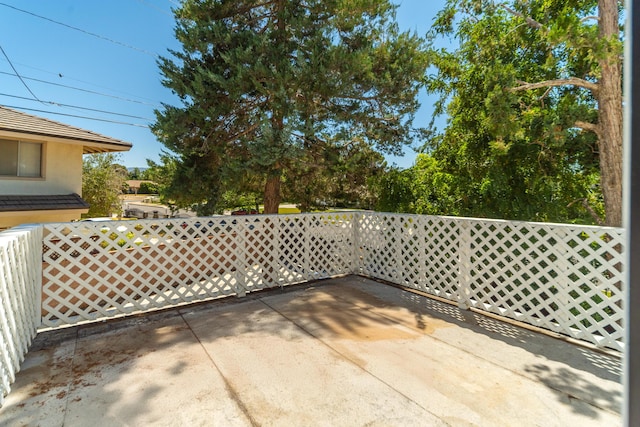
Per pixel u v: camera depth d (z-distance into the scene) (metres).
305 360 2.90
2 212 7.63
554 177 5.64
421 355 3.01
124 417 2.14
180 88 6.27
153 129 6.42
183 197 7.09
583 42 3.29
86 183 16.98
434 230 4.72
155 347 3.17
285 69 5.72
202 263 4.56
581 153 5.48
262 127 5.78
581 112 4.23
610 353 3.03
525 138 4.93
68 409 2.22
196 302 4.57
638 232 0.71
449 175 6.42
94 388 2.47
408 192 6.93
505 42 5.21
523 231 3.98
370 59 6.00
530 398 2.36
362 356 2.98
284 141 5.83
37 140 8.77
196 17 6.46
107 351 3.08
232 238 4.78
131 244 4.10
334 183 8.47
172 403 2.29
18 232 3.00
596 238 3.14
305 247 5.55
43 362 2.87
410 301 4.60
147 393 2.41
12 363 2.56
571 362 2.88
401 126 6.97
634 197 0.72
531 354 3.04
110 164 18.00
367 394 2.40
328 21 6.23
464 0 5.38
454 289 4.48
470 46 5.90
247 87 5.98
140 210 26.69
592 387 2.50
